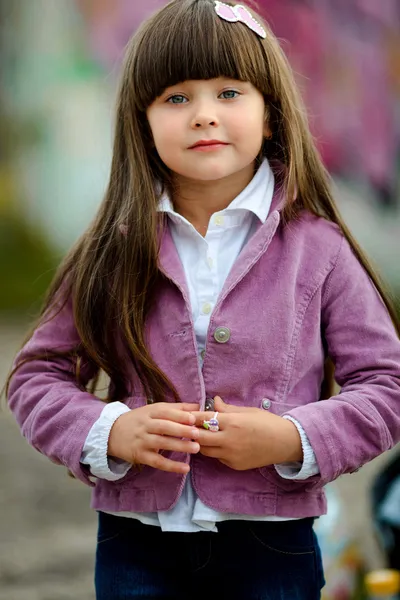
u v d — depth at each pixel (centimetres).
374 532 355
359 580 370
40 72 1438
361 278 265
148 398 257
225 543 253
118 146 278
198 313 259
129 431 243
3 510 554
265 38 265
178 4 264
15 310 1328
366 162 1207
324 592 361
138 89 263
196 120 253
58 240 1430
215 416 238
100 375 286
